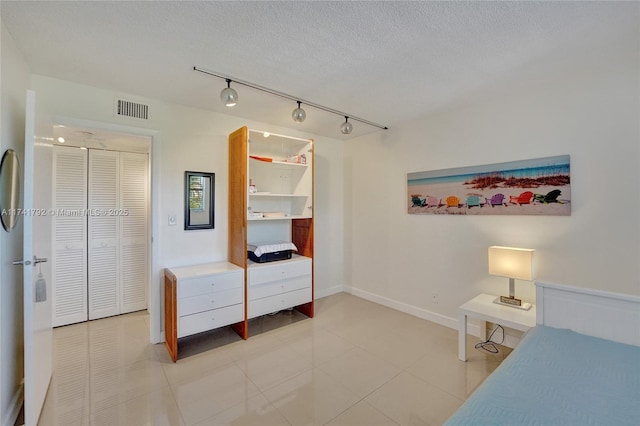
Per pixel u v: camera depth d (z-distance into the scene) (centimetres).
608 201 212
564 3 144
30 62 202
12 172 167
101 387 205
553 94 237
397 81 234
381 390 203
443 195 310
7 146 164
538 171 245
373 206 388
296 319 331
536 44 180
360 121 337
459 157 297
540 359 150
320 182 405
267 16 155
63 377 216
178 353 254
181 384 209
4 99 159
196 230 296
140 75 224
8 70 166
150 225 276
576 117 225
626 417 108
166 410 182
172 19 157
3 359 158
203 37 175
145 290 357
